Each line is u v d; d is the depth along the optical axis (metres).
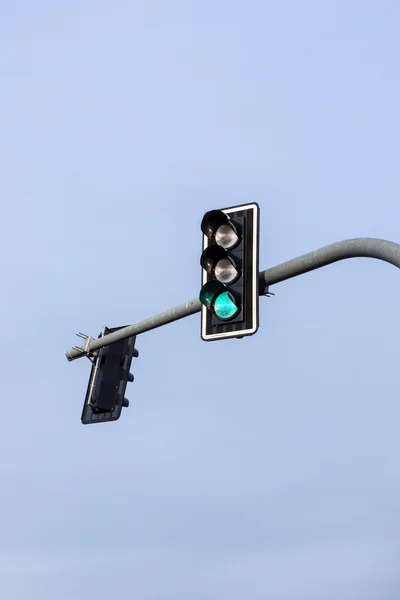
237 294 8.08
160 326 9.46
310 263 7.94
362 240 7.60
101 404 10.53
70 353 10.73
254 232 8.15
